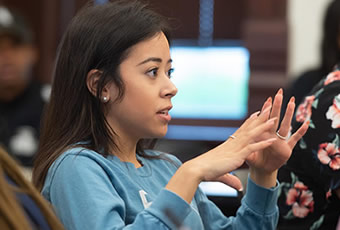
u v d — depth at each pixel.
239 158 2.41
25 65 5.20
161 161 2.95
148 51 2.60
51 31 8.32
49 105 2.76
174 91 2.63
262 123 2.56
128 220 2.51
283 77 7.50
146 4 2.76
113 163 2.60
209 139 7.99
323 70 4.94
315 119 3.03
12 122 5.21
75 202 2.40
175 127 8.08
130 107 2.60
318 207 3.09
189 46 8.12
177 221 2.23
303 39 7.50
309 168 3.04
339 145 2.96
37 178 2.62
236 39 8.02
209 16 8.05
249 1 7.59
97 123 2.65
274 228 2.89
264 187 2.80
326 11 4.70
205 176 2.37
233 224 2.91
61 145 2.65
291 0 7.50
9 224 1.47
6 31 5.00
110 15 2.66
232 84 8.05
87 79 2.65
